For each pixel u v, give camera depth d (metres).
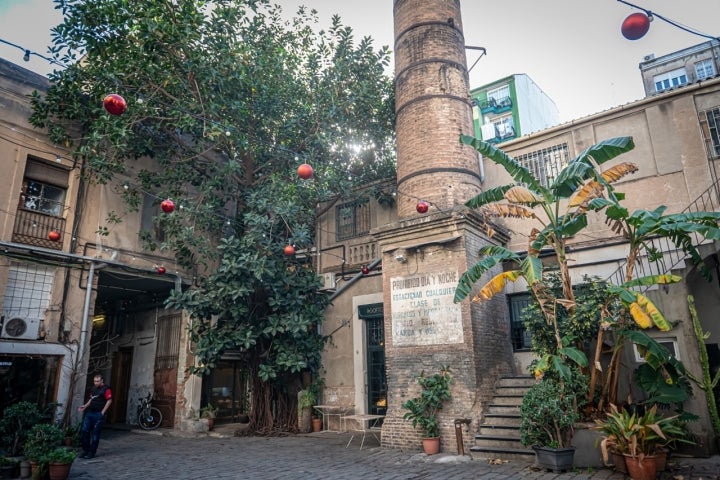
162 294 17.42
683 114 11.78
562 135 13.39
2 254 12.48
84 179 14.27
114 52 13.16
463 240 11.17
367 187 15.84
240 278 13.23
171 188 14.95
